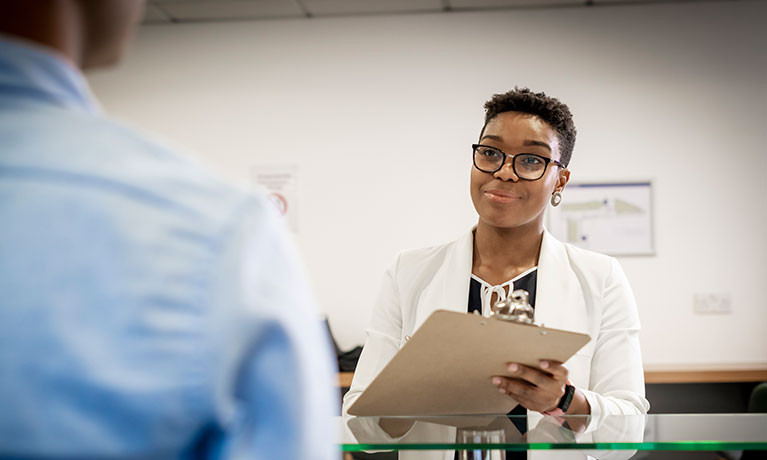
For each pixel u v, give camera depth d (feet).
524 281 4.81
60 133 1.34
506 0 14.53
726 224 14.53
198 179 1.38
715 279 14.48
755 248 14.47
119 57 1.58
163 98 15.60
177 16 15.23
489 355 3.33
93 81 15.69
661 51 14.73
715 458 8.02
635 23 14.75
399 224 15.05
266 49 15.46
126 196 1.28
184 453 1.24
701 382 13.19
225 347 1.23
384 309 5.04
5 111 1.34
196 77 15.56
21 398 1.14
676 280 14.53
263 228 1.37
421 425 3.35
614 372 4.60
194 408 1.20
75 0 1.41
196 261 1.26
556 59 14.88
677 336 14.46
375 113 15.20
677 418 3.43
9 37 1.37
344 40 15.30
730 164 14.58
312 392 1.36
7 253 1.20
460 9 15.01
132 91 15.65
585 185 14.70
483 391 3.64
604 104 14.78
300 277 1.44
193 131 15.53
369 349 4.94
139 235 1.24
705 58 14.66
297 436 1.31
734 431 3.11
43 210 1.24
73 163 1.30
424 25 15.15
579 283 4.79
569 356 3.31
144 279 1.22
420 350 3.15
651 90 14.73
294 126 15.34
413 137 15.10
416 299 4.96
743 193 14.55
